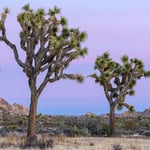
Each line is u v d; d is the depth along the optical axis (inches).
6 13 1175.6
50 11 1158.3
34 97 1190.3
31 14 1151.6
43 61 1171.3
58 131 1544.0
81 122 1902.1
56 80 1173.7
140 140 1267.2
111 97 1648.6
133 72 1642.5
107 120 2258.9
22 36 1160.8
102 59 1620.3
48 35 1161.4
